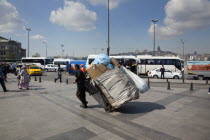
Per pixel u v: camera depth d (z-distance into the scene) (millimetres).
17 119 4930
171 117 5219
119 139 3660
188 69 20109
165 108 6285
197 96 8617
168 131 4117
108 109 5750
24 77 10531
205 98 8117
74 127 4344
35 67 25469
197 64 19750
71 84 13758
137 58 24922
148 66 24656
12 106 6445
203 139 3674
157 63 24406
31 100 7539
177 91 10203
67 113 5582
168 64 24062
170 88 11508
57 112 5684
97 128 4285
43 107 6320
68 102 7188
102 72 5922
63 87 11867
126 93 5434
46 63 41125
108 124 4586
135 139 3668
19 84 11133
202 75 19578
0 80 9664
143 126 4445
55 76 23844
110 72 5711
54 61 39156
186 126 4449
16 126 4375
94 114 5500
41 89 10891
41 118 5039
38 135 3836
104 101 5926
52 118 5051
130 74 6090
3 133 3932
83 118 5078
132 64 24734
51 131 4070
